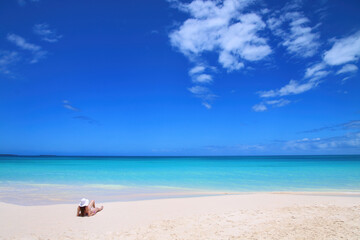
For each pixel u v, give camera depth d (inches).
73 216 383.6
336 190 687.7
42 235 291.9
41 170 1364.4
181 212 403.5
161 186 786.2
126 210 422.3
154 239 270.7
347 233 264.7
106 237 281.6
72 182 855.7
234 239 261.6
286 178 1000.9
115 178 1000.2
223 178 1020.5
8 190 671.8
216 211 403.9
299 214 356.5
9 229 315.9
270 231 280.8
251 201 487.8
